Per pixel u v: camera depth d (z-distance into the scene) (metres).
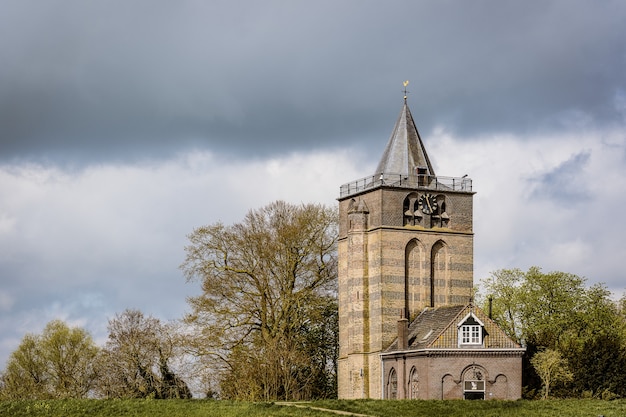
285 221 131.88
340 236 126.50
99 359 121.69
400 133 126.19
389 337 118.75
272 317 127.88
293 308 128.88
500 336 110.06
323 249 132.62
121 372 118.44
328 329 137.75
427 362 108.19
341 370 124.56
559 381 118.94
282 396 119.69
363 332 120.31
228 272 127.81
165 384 118.62
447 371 108.06
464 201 124.62
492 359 108.94
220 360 123.44
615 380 117.50
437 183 124.06
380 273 119.69
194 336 122.88
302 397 124.44
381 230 120.31
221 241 129.00
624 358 117.94
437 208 123.50
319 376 133.25
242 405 90.19
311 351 133.25
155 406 89.31
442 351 107.94
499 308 137.62
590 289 137.88
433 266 122.56
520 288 137.88
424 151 126.00
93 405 89.38
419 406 93.12
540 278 136.25
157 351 119.50
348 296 123.44
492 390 108.44
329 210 134.50
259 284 127.62
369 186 123.94
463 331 109.19
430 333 112.06
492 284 140.38
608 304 140.50
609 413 88.50
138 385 118.00
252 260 128.75
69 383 131.25
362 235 122.06
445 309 115.50
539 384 119.00
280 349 121.12
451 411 90.50
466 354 108.44
